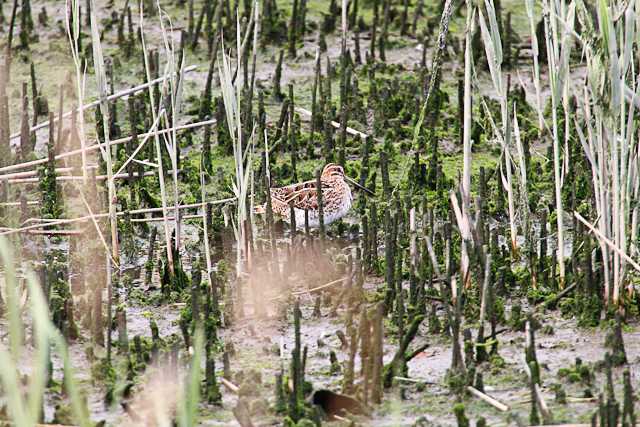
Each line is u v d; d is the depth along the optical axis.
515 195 15.76
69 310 11.62
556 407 9.96
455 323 10.58
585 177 15.39
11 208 14.61
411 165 16.69
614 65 11.13
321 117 18.44
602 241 11.89
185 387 9.86
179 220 13.40
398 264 12.42
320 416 9.73
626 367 10.75
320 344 11.49
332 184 15.43
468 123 11.93
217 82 19.86
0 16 22.09
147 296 13.05
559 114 17.56
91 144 17.33
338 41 21.64
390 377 10.38
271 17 21.42
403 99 19.11
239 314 12.23
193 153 17.70
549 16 12.12
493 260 13.01
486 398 10.08
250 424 9.31
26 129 16.48
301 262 13.42
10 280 8.38
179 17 22.39
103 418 9.86
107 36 21.58
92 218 12.86
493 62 12.33
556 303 12.39
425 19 22.86
